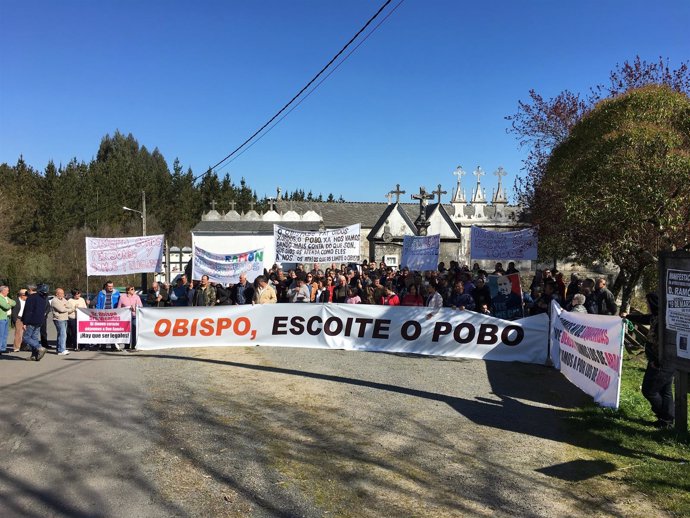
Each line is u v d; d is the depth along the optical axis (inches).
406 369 388.8
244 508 173.5
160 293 674.8
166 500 178.1
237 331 497.0
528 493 188.1
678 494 186.4
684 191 367.6
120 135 4638.3
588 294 401.4
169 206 2950.3
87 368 402.0
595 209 390.0
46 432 245.6
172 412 277.1
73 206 2468.0
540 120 628.7
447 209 1695.4
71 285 1898.4
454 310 447.5
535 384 347.9
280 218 1530.5
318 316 486.3
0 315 496.1
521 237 645.3
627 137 364.2
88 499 178.1
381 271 690.8
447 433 250.5
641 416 277.6
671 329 242.5
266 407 287.4
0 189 2186.3
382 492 187.5
